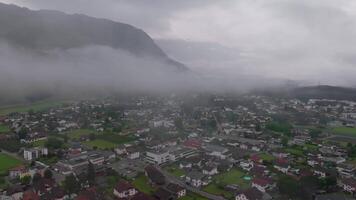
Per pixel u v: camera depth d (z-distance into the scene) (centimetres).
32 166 17062
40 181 14462
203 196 13962
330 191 14612
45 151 19275
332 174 16088
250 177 16188
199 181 15175
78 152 19475
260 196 13250
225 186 14812
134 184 15125
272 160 18700
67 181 13788
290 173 16762
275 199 13488
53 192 13388
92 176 14812
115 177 15538
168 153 19188
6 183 15075
